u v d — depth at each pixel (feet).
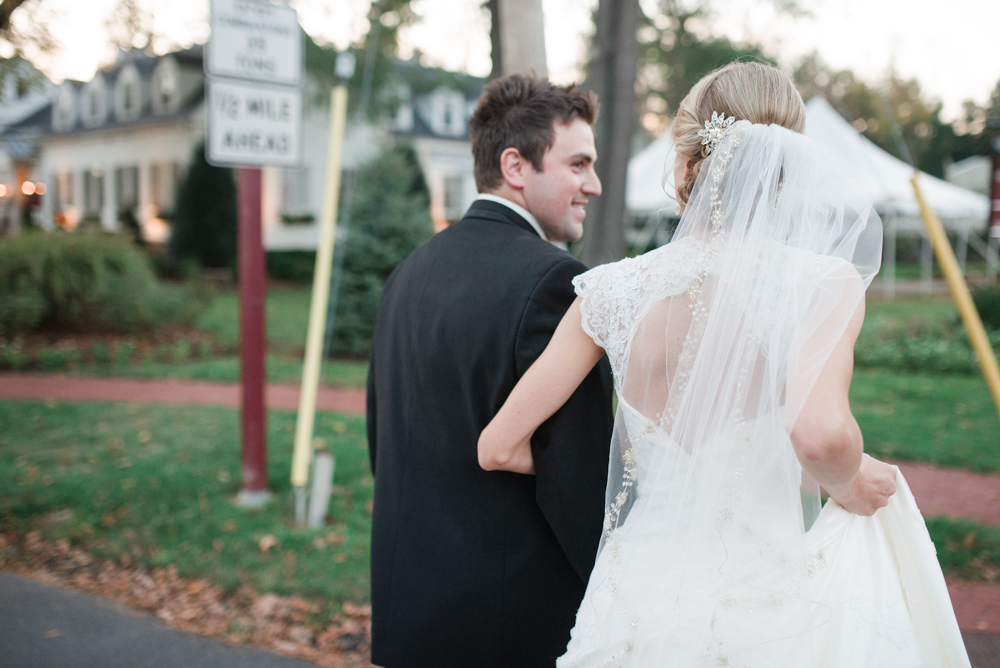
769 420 3.63
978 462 17.47
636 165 55.16
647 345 3.93
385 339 5.66
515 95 5.44
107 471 16.42
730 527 3.70
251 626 10.17
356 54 48.70
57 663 9.22
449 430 4.96
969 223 71.72
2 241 37.29
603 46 17.30
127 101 87.61
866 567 4.01
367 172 35.35
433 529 5.02
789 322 3.59
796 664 3.64
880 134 117.91
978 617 10.08
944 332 35.01
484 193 5.60
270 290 60.95
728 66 4.28
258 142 13.66
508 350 4.61
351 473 16.25
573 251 17.72
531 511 4.87
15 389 26.11
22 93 25.61
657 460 3.97
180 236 66.39
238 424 20.83
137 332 37.55
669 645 3.79
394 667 5.11
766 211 3.79
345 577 11.38
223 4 13.10
